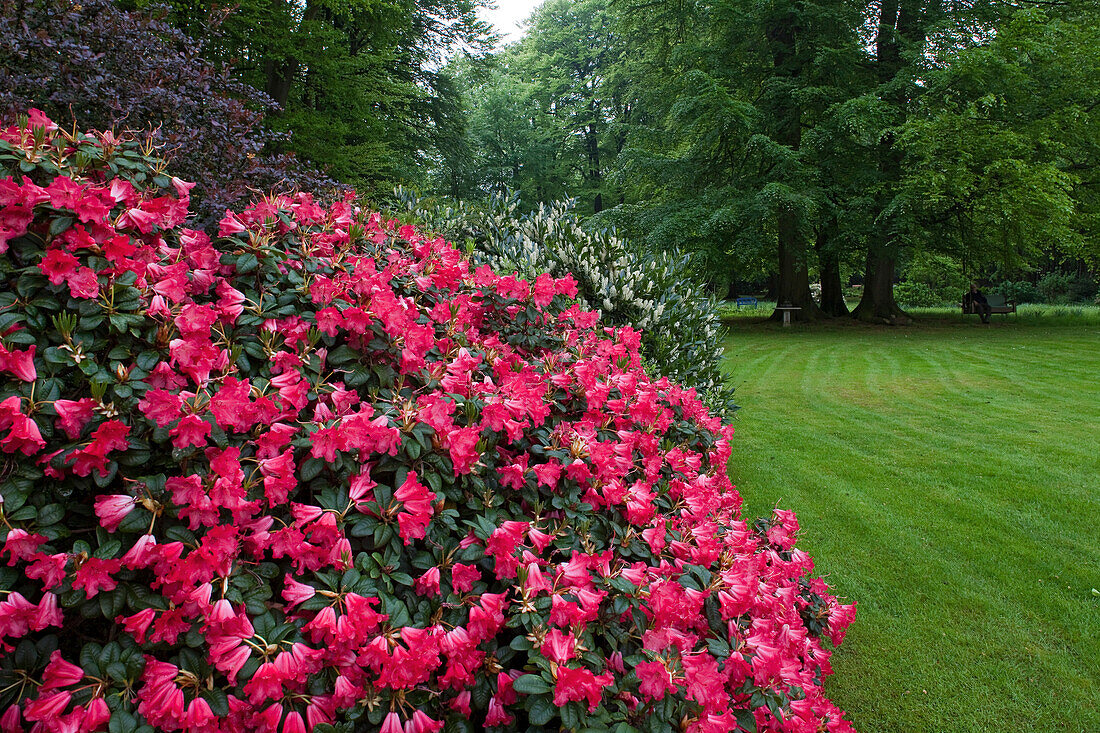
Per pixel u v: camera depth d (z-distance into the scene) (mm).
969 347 12148
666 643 1438
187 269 1613
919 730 2379
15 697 1104
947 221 16078
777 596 2004
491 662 1376
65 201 1367
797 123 16375
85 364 1279
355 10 11406
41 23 3871
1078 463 5160
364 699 1229
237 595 1207
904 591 3316
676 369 4453
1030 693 2562
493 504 1590
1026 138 13766
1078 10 15320
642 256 5148
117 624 1196
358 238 2074
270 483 1282
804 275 18281
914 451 5602
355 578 1282
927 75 14156
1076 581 3365
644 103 19219
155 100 4105
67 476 1229
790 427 6535
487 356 2088
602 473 1720
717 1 15609
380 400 1664
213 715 1096
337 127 10633
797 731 1666
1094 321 16891
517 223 5230
